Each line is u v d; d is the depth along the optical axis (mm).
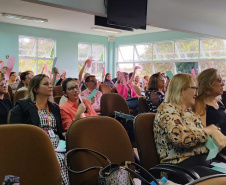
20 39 9453
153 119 1942
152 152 1847
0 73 2865
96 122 1578
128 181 1339
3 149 1204
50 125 2123
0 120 2822
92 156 1489
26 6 6684
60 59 10266
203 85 2258
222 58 8508
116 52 11555
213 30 6324
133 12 4262
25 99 2145
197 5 5488
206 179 697
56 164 1327
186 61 9391
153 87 3455
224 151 2100
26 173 1236
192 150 1785
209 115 2254
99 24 4312
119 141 1624
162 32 9836
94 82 4152
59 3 3629
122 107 3578
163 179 1478
